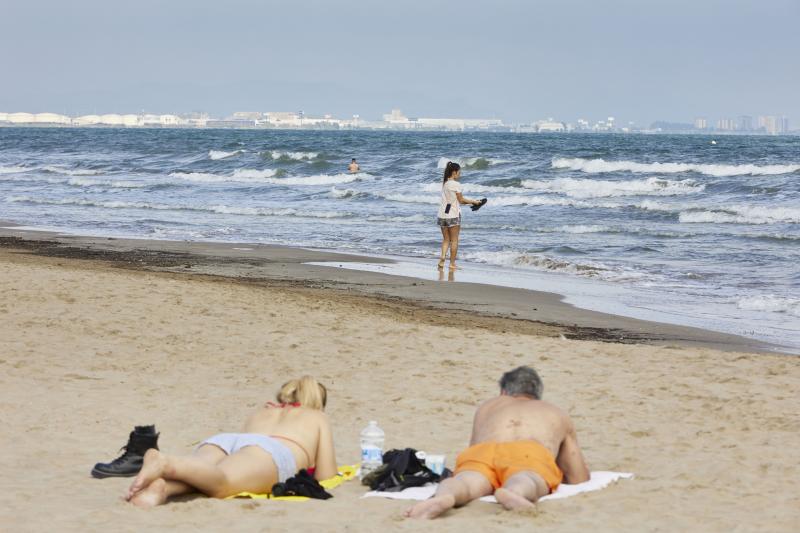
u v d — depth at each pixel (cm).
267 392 1297
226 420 1141
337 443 1073
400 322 1889
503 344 1661
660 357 1572
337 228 3962
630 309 2169
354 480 920
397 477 881
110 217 4444
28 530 712
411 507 764
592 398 1305
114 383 1314
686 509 796
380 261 2975
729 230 3738
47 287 2100
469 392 1323
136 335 1647
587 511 783
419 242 3466
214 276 2573
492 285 2502
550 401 1287
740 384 1386
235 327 1748
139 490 782
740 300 2255
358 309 2039
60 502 794
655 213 4284
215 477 802
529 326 1934
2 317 1744
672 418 1198
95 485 856
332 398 1284
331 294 2298
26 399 1202
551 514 764
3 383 1279
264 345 1609
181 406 1204
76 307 1875
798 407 1248
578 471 872
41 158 9681
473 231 3794
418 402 1266
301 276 2628
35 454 970
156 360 1474
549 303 2239
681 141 16525
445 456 1017
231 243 3447
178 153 9919
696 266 2862
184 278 2477
